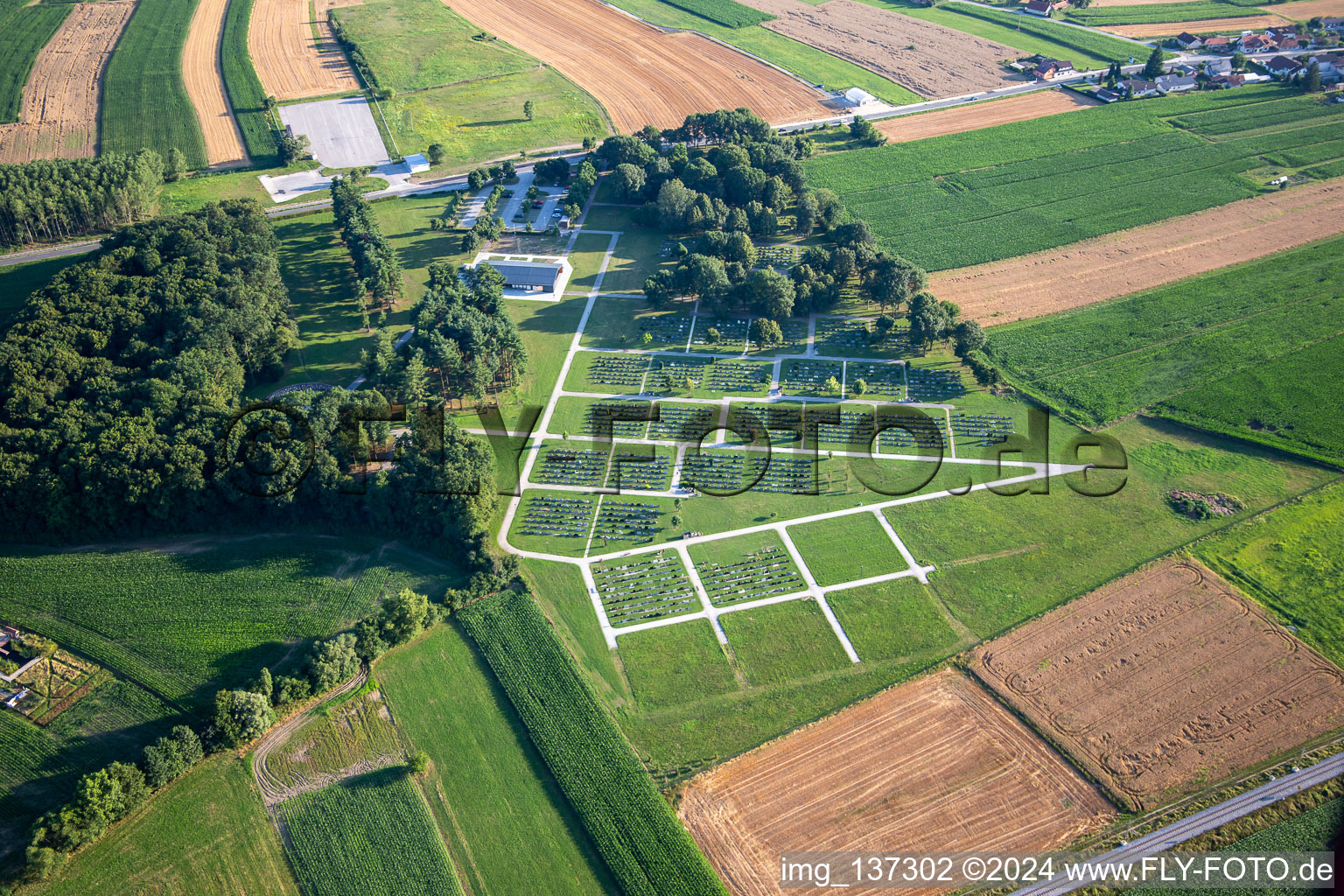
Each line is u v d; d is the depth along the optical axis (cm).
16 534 14875
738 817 11144
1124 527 15125
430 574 14475
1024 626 13488
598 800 11281
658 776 11631
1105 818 10938
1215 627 13288
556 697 12506
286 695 12219
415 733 12144
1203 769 11419
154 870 10656
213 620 13638
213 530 15175
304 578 14325
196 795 11400
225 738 11750
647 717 12356
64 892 10406
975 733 12019
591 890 10494
